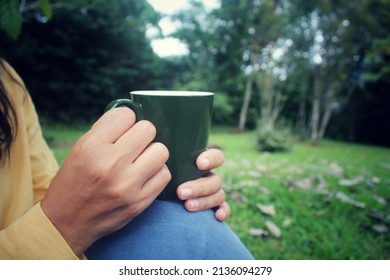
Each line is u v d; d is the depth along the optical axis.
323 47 10.80
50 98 11.61
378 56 11.65
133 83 13.92
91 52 11.91
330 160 6.09
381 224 2.36
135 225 0.61
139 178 0.47
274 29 13.03
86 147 0.45
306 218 2.38
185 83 15.27
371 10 10.52
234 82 15.62
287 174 4.04
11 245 0.45
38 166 0.80
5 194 0.66
